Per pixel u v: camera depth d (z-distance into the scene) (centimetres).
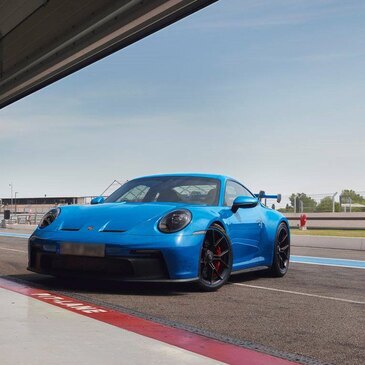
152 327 275
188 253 382
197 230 395
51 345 227
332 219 2116
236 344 249
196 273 391
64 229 413
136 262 368
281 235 574
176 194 479
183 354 220
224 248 437
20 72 982
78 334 248
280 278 550
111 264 376
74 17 753
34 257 429
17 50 973
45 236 414
